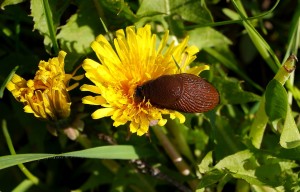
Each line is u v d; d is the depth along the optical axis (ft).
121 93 0.58
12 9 0.75
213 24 0.71
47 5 0.64
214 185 0.69
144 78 0.59
